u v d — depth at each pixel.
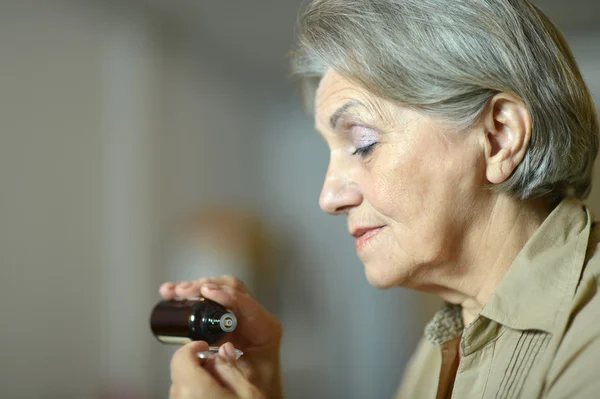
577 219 0.76
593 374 0.61
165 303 0.92
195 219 3.65
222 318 0.87
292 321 3.85
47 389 2.65
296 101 4.28
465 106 0.72
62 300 2.75
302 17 0.83
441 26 0.71
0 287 2.46
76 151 2.88
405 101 0.73
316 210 4.23
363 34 0.73
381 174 0.76
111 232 3.06
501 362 0.72
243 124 4.19
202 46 3.68
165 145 3.44
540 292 0.71
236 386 0.73
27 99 2.63
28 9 2.66
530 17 0.75
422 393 0.98
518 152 0.74
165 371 3.18
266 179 4.33
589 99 0.80
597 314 0.66
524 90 0.72
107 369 2.95
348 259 4.03
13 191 2.54
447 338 0.90
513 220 0.77
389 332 3.81
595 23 3.21
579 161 0.78
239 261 3.66
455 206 0.75
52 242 2.72
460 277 0.79
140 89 3.24
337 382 3.78
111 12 3.11
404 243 0.77
